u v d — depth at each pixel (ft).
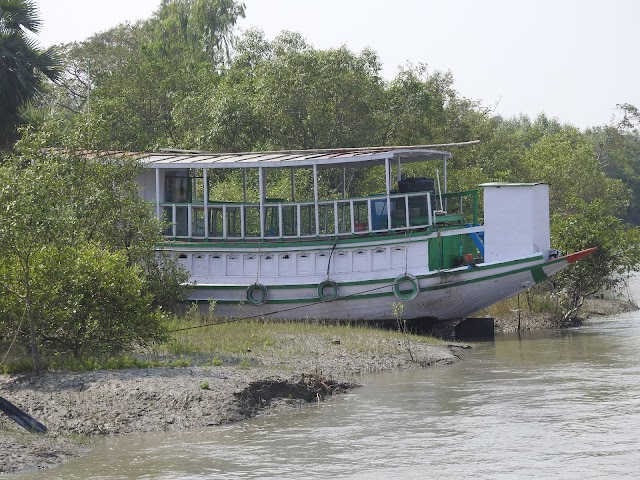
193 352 113.70
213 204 153.99
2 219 97.91
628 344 142.82
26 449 75.61
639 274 295.89
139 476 69.82
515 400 96.17
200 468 71.77
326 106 234.79
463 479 67.77
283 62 233.14
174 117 257.14
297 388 97.66
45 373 97.55
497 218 146.30
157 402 89.10
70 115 303.68
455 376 112.27
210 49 362.33
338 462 72.95
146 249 132.26
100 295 105.70
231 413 88.28
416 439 79.82
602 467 70.13
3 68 179.83
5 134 181.57
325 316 151.12
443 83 275.59
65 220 110.42
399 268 147.74
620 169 558.97
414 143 243.81
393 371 116.06
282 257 152.05
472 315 174.09
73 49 330.34
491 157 302.45
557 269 146.72
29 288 100.48
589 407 91.91
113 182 132.05
